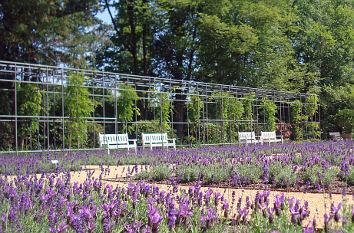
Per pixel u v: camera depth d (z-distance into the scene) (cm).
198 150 2119
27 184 749
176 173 1170
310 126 3941
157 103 2878
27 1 2755
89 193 708
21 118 2448
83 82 2411
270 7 4062
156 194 651
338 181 1023
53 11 2975
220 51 4000
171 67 4231
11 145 2714
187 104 3055
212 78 4081
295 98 3962
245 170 1088
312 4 4903
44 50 2961
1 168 1255
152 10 3959
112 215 513
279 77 4147
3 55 2934
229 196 860
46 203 612
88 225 464
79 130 2392
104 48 3991
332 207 468
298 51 4822
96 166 1616
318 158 1208
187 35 4119
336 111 4769
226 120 3138
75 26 3119
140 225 439
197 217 536
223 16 3959
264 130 3553
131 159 1722
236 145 2783
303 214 482
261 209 533
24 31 2797
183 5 3806
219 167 1149
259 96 3569
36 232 508
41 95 2492
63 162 1513
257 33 4009
